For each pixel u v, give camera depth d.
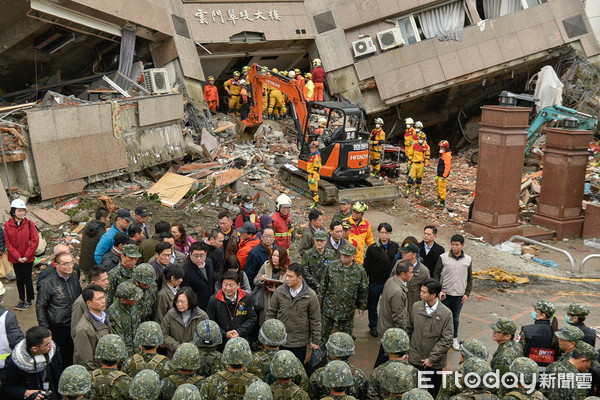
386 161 19.70
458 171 21.14
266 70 17.23
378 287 8.71
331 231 8.57
